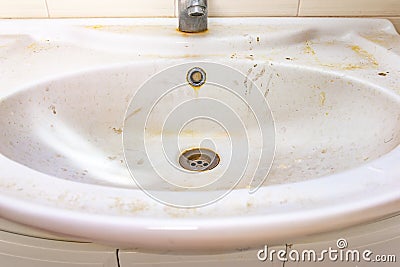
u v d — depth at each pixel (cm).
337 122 55
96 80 56
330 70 54
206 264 39
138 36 61
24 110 50
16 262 39
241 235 27
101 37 62
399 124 46
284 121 60
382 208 28
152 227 26
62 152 52
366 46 62
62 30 64
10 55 58
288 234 27
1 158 35
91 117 58
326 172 49
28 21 66
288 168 54
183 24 62
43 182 31
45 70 54
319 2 67
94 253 37
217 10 67
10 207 28
